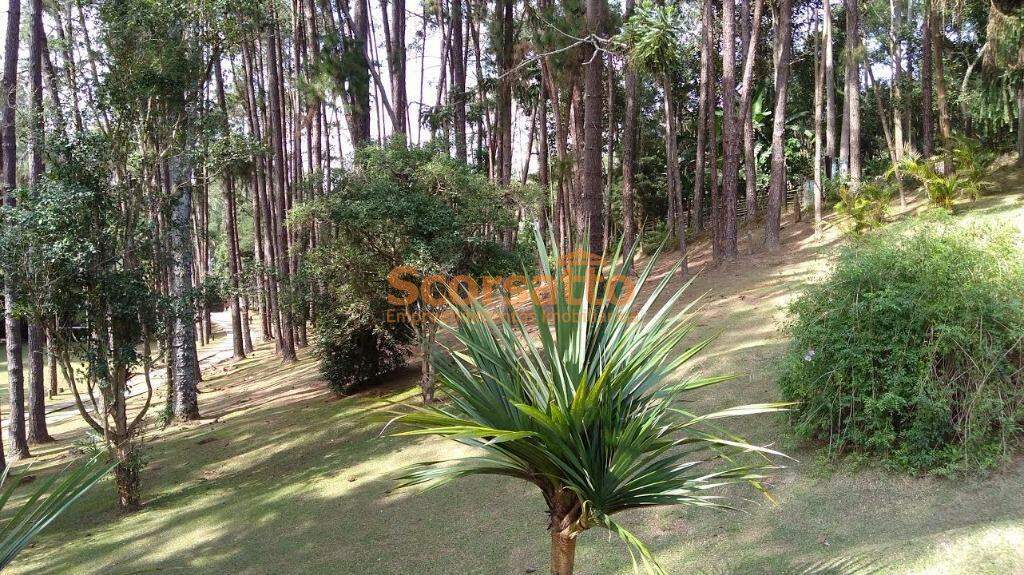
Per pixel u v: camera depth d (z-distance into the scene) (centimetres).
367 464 746
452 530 532
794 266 1049
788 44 1219
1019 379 461
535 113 1830
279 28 1577
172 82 787
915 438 455
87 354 709
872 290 504
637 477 255
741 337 790
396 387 1050
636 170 2111
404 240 859
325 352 1080
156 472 886
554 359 254
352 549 530
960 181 1109
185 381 1180
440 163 883
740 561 399
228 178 1631
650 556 218
